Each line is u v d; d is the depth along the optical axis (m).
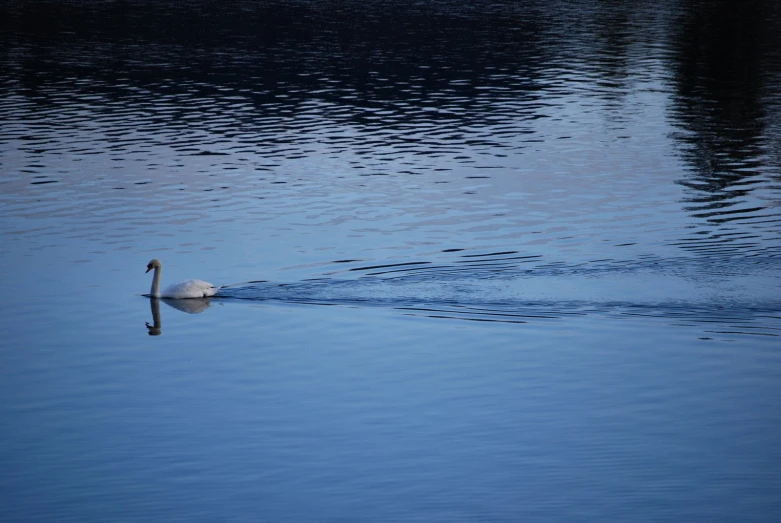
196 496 18.80
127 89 58.00
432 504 18.45
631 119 51.66
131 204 37.62
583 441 20.77
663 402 22.50
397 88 58.62
